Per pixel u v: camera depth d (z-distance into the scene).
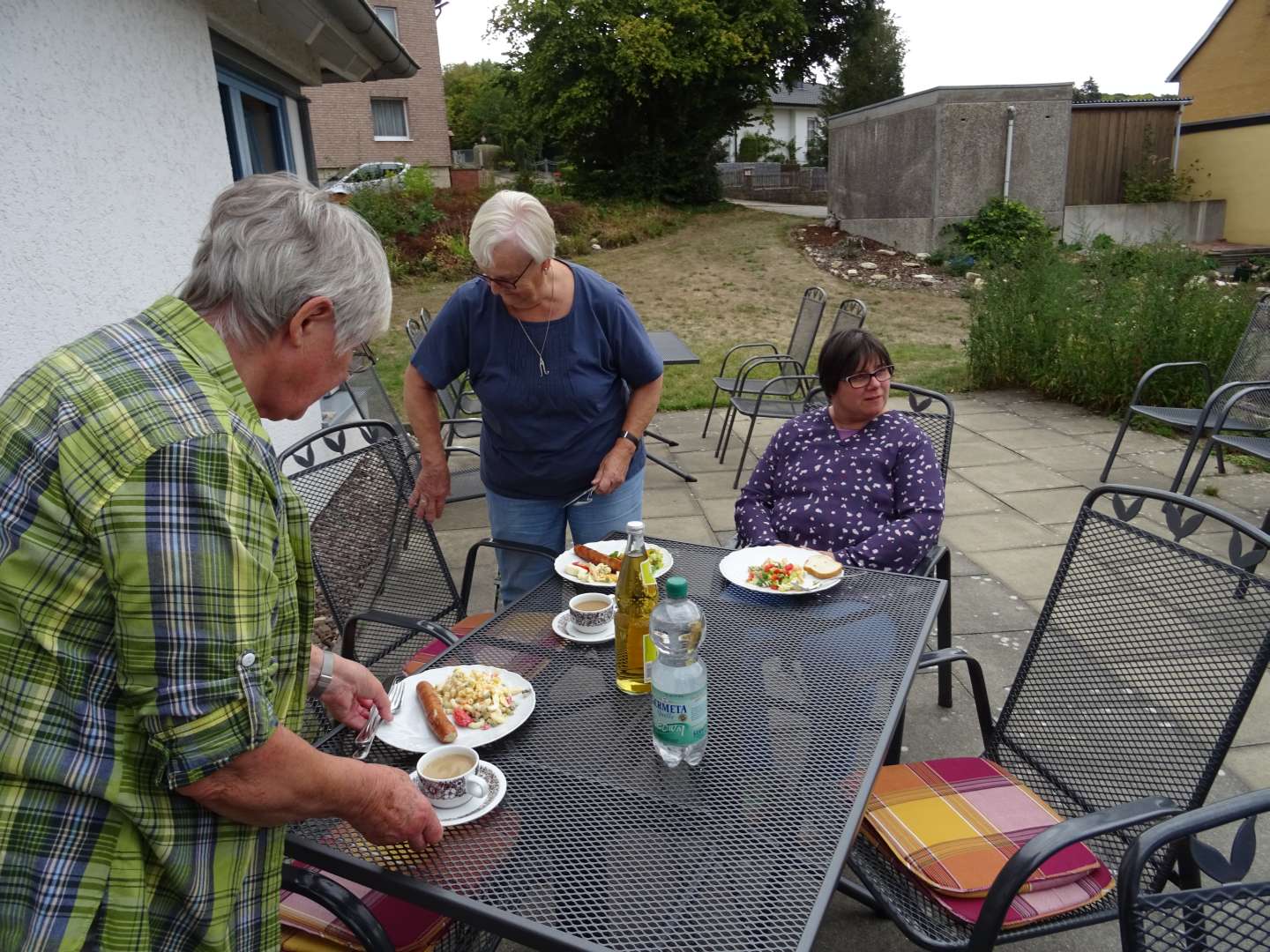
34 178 2.37
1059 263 7.21
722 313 11.25
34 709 0.91
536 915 1.12
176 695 0.89
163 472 0.89
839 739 1.49
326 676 1.49
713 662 1.75
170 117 3.34
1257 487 4.68
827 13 23.56
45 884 0.93
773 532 2.61
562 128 20.14
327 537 2.39
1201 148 16.44
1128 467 5.06
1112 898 1.53
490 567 4.01
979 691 1.96
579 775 1.41
